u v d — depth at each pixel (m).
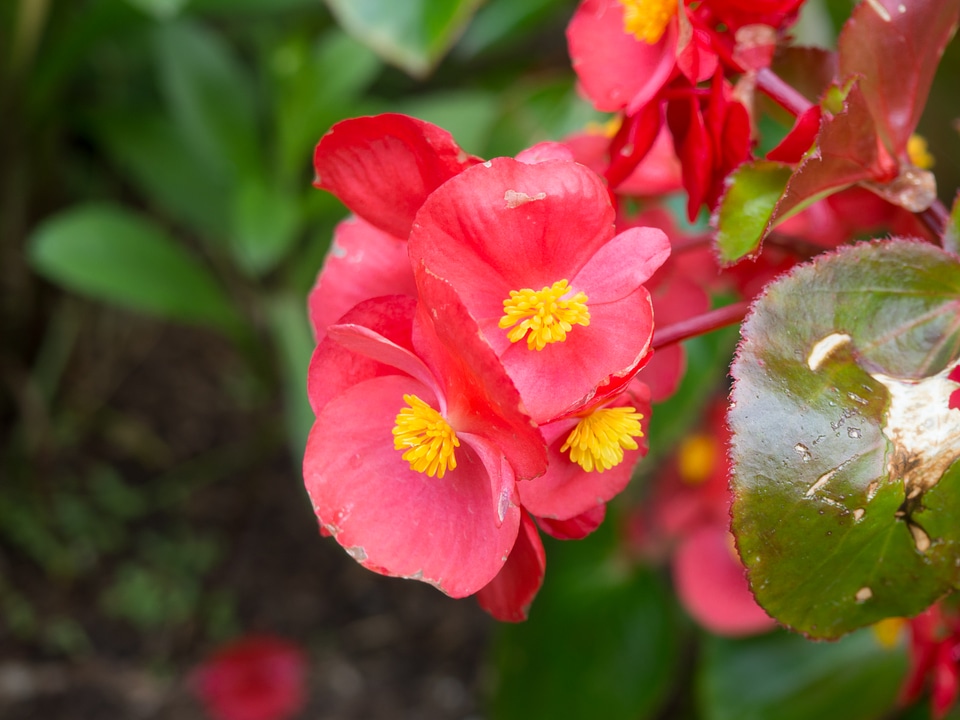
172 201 0.81
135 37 0.86
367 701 0.81
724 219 0.26
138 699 0.80
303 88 0.70
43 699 0.79
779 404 0.24
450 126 0.66
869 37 0.26
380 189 0.27
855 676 0.56
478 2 0.46
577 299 0.25
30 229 0.88
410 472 0.26
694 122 0.27
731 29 0.27
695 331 0.26
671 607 0.63
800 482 0.24
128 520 0.90
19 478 0.88
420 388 0.26
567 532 0.27
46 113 0.82
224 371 0.99
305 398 0.66
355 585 0.88
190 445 0.94
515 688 0.64
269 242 0.70
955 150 0.48
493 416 0.24
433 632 0.85
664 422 0.51
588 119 0.53
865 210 0.33
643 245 0.25
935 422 0.24
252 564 0.88
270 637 0.84
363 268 0.28
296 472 0.94
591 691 0.63
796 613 0.25
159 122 0.83
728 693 0.57
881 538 0.25
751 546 0.24
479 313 0.25
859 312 0.25
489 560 0.25
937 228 0.27
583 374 0.25
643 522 0.64
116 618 0.84
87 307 0.95
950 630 0.31
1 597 0.83
